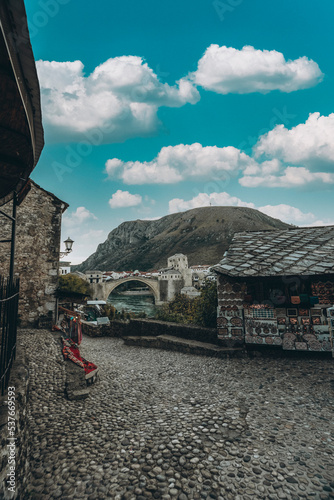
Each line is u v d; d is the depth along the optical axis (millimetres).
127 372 7883
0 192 3783
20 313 10523
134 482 3291
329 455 3703
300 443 3982
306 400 5324
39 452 3879
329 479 3270
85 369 6805
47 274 11258
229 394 5875
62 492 3146
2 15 1544
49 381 5996
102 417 5004
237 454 3775
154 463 3639
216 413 5016
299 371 6852
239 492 3109
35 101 2434
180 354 9531
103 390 6348
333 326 7648
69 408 5254
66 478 3371
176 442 4109
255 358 8125
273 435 4211
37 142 3172
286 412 4914
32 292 10844
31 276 10852
